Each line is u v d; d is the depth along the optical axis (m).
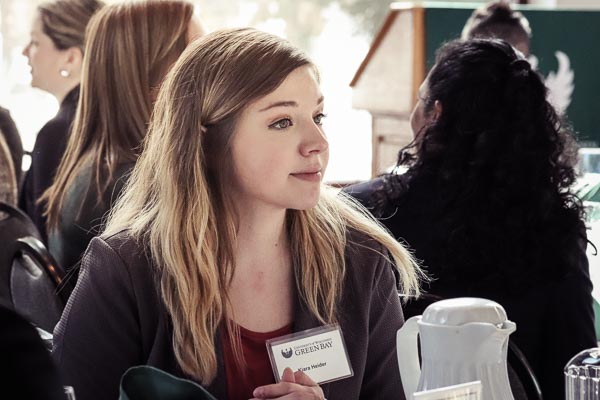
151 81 3.74
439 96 3.04
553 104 3.23
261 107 2.13
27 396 1.09
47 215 3.97
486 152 2.96
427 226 3.04
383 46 5.75
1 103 6.72
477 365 1.83
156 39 3.74
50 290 3.29
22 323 1.12
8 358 1.09
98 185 3.70
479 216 2.96
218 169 2.21
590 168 4.09
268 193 2.16
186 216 2.20
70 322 2.27
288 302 2.34
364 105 5.92
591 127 5.96
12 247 3.48
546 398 3.03
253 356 2.27
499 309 1.87
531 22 5.85
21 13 6.69
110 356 2.26
